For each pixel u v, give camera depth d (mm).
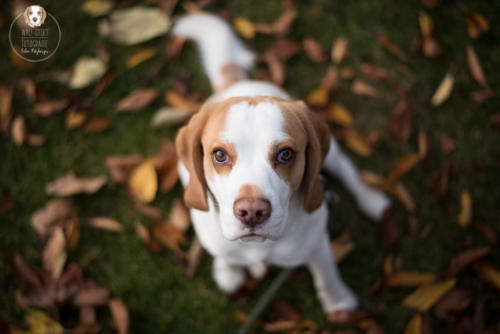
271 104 1500
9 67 3109
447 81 2973
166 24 3178
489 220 2688
